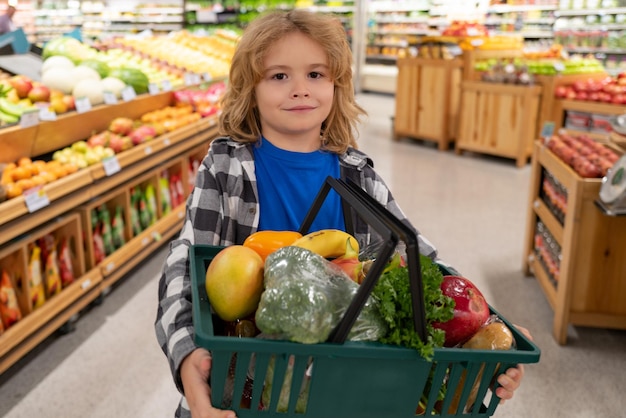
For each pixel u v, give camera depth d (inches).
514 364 31.9
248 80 44.8
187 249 42.3
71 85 135.6
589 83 247.8
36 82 129.4
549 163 124.6
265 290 30.5
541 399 95.5
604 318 111.5
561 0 397.4
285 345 28.2
